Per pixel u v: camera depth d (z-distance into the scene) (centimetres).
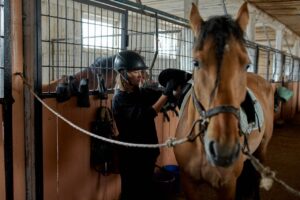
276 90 579
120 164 196
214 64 120
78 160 219
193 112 165
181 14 834
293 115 875
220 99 119
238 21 148
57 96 196
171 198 277
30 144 180
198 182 182
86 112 223
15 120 173
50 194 199
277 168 377
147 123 195
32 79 178
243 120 166
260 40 1274
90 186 232
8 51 165
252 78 266
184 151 177
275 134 593
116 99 188
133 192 198
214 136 118
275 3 654
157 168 301
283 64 780
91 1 230
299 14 777
